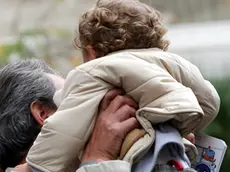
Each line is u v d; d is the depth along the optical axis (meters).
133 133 3.09
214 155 3.45
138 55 3.21
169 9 10.98
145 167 3.01
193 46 9.00
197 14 11.16
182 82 3.27
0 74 3.74
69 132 3.11
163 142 3.01
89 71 3.18
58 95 3.40
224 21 10.65
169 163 3.07
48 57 7.84
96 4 3.43
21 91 3.67
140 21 3.28
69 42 8.16
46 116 3.66
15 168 3.48
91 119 3.14
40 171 3.12
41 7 9.73
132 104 3.18
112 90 3.18
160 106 3.05
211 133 7.61
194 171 3.05
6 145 3.67
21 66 3.78
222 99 7.63
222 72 8.17
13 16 9.48
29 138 3.66
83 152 3.19
